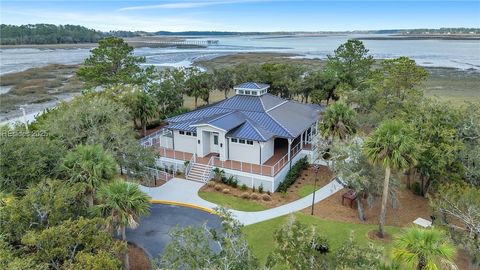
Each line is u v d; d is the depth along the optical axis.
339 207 29.83
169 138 40.31
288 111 42.47
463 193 21.53
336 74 64.81
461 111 30.36
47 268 14.55
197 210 29.55
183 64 136.12
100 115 31.12
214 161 36.06
